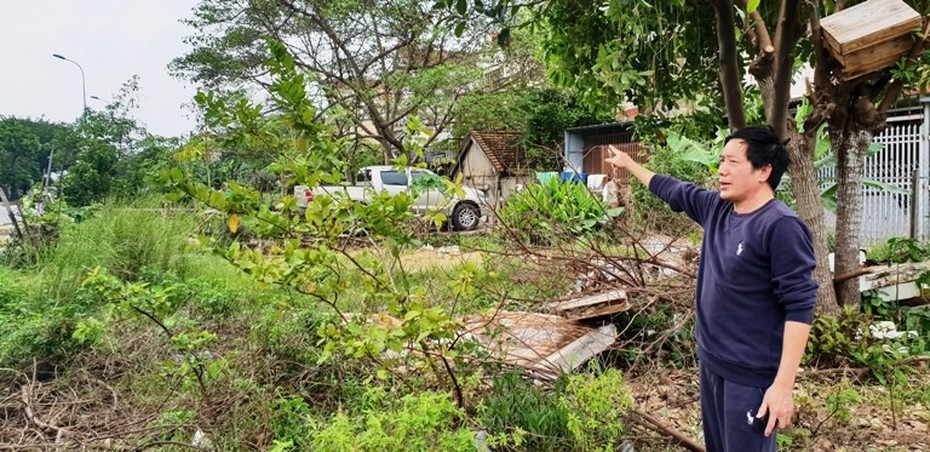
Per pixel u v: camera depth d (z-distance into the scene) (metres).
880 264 6.04
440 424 2.50
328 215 2.77
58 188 11.59
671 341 4.38
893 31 4.09
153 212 7.64
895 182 9.23
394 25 18.14
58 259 6.46
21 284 6.00
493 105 17.39
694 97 5.42
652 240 5.59
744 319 2.23
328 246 2.86
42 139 42.78
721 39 4.23
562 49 4.98
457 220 10.19
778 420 2.11
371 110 17.91
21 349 4.20
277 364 3.72
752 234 2.20
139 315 3.96
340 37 18.72
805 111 7.00
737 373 2.25
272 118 2.86
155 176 2.60
